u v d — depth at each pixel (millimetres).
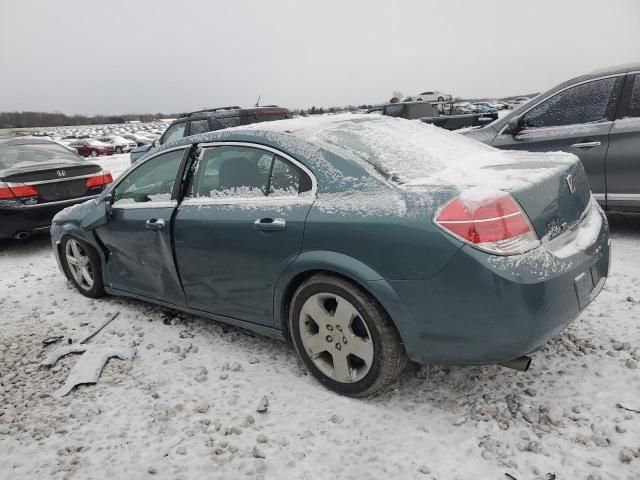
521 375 2787
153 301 3875
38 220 6426
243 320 3197
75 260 4570
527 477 2098
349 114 3520
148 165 3777
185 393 2918
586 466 2123
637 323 3246
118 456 2438
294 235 2705
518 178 2434
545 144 5242
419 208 2352
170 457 2398
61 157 7457
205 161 3354
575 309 2381
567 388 2639
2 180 6219
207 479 2240
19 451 2527
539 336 2248
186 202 3404
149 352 3451
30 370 3322
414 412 2568
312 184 2748
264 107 9320
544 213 2373
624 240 5035
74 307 4402
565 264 2330
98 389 3037
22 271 5801
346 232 2502
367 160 2711
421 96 39031
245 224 2943
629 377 2678
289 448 2393
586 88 5047
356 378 2664
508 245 2195
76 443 2551
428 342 2381
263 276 2926
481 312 2219
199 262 3279
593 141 4938
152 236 3568
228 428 2557
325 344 2760
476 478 2119
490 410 2494
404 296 2369
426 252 2279
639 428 2309
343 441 2412
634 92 4766
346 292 2566
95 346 3549
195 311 3525
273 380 2977
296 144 2877
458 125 11984
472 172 2580
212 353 3363
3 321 4199
